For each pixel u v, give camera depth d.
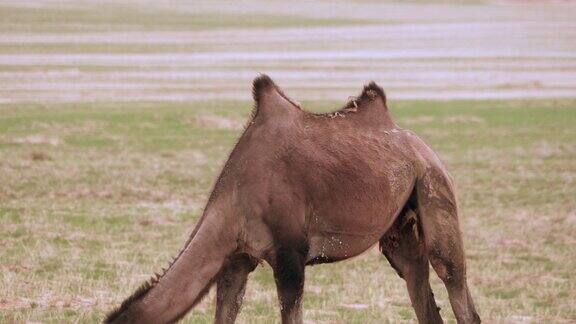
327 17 158.50
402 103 56.38
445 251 13.53
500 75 77.19
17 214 26.02
